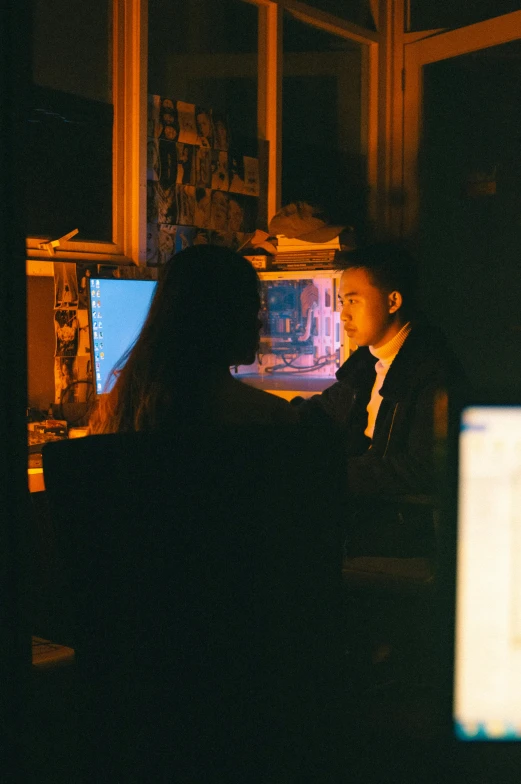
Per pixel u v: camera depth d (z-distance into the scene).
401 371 2.36
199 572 1.00
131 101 3.30
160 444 0.98
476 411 0.60
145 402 1.33
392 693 0.81
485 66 4.00
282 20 3.97
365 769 0.67
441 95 4.21
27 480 0.72
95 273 3.13
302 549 1.05
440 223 4.22
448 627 0.60
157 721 1.03
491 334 4.03
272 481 1.01
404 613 1.58
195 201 3.61
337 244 3.50
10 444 0.71
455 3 4.12
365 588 1.58
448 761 0.61
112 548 1.01
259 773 1.06
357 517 2.23
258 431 1.00
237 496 1.00
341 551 1.10
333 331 3.45
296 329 3.54
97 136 3.22
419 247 4.29
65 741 1.38
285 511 1.03
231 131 3.80
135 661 1.03
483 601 0.59
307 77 4.13
